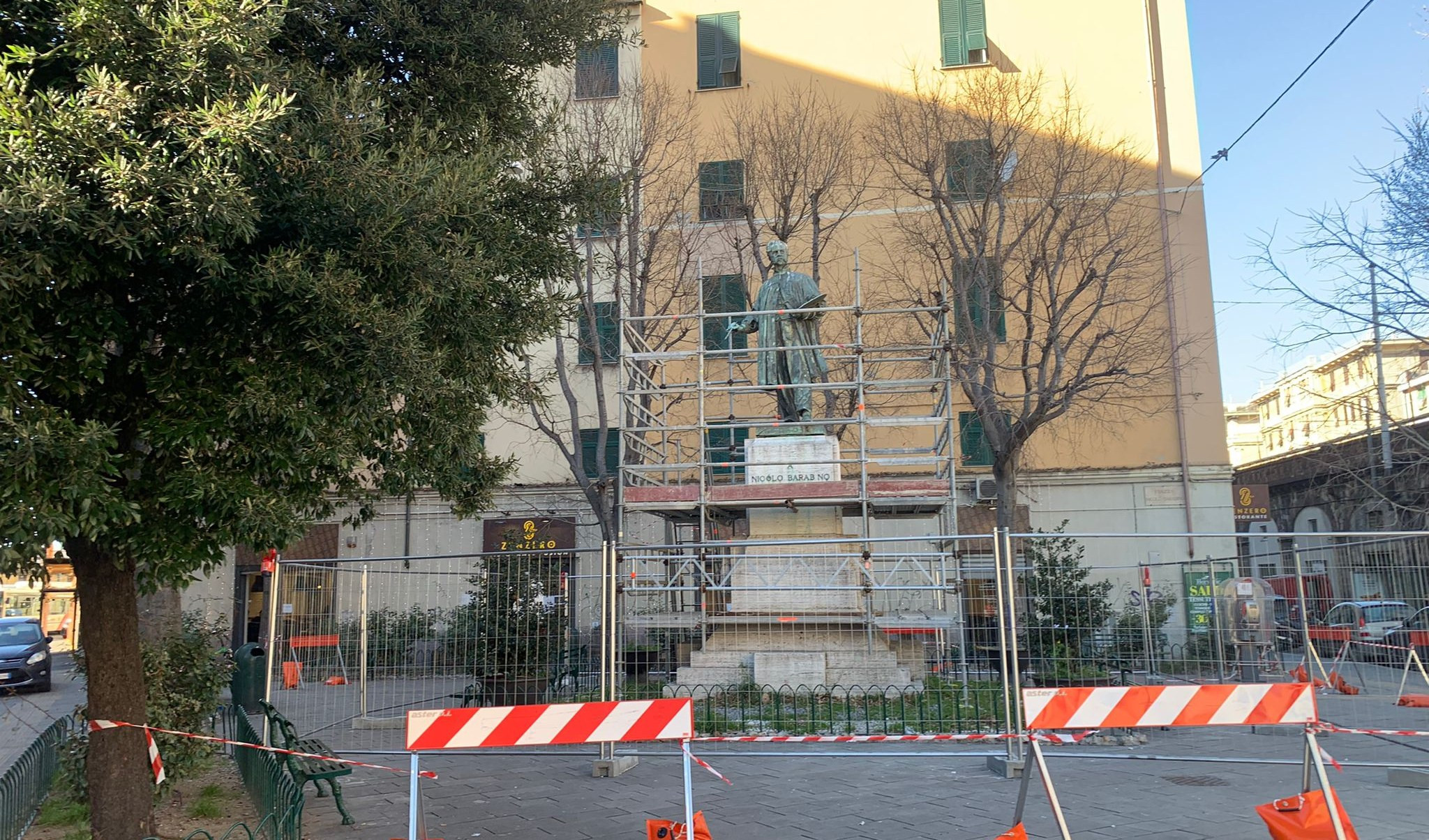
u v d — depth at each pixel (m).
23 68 5.07
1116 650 11.15
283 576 10.07
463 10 7.58
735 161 21.28
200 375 5.39
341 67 7.12
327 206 5.64
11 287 4.50
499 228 7.23
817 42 23.48
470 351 6.82
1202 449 21.58
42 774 7.56
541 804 7.50
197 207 4.79
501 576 10.92
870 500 11.56
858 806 7.25
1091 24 22.86
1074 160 18.17
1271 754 9.15
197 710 7.90
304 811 7.44
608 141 18.70
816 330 12.80
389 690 11.19
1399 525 21.31
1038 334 19.88
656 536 21.30
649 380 13.39
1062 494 21.97
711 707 10.54
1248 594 11.77
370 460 7.10
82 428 4.70
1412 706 9.02
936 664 11.70
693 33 23.84
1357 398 22.88
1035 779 8.02
